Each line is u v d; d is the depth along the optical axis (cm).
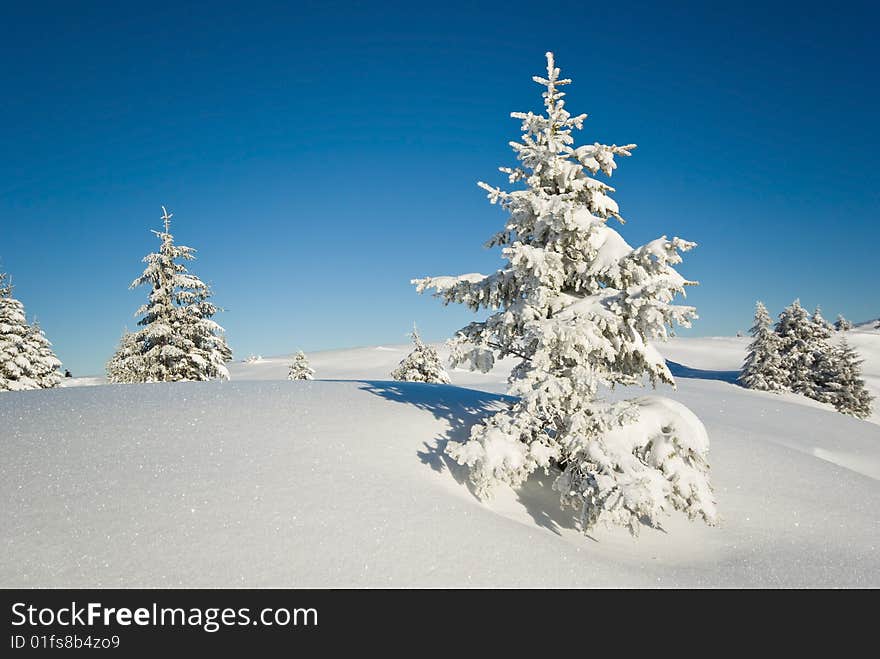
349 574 546
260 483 679
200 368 2598
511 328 949
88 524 561
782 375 4444
